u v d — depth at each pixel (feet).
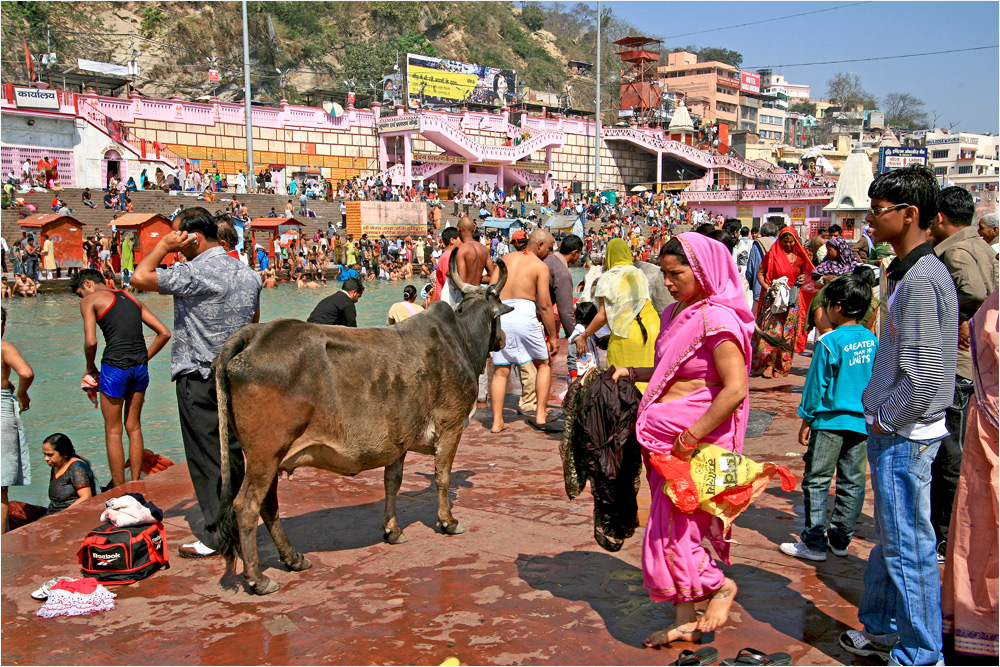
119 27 183.42
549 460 21.66
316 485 19.83
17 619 12.83
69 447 20.85
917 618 10.61
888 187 11.30
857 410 14.25
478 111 172.35
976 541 10.56
